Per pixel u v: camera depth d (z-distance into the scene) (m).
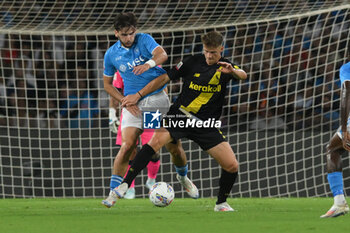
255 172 30.89
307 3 30.00
